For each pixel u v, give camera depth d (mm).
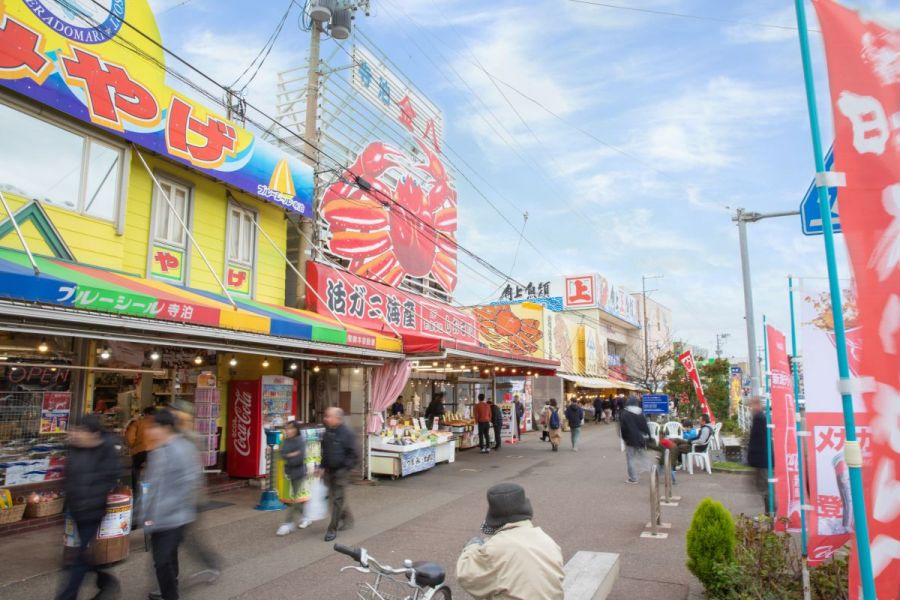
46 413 9164
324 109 15375
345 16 15094
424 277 19219
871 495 2973
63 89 8727
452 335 20219
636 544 7867
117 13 9633
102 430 5566
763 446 8352
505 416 22906
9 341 8797
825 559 4664
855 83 3076
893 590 2914
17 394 8859
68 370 9539
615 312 50219
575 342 39062
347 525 8727
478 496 11453
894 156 3008
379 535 8461
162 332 7773
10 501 8336
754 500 10805
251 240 12852
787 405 5754
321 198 14867
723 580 5355
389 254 17297
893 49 3086
